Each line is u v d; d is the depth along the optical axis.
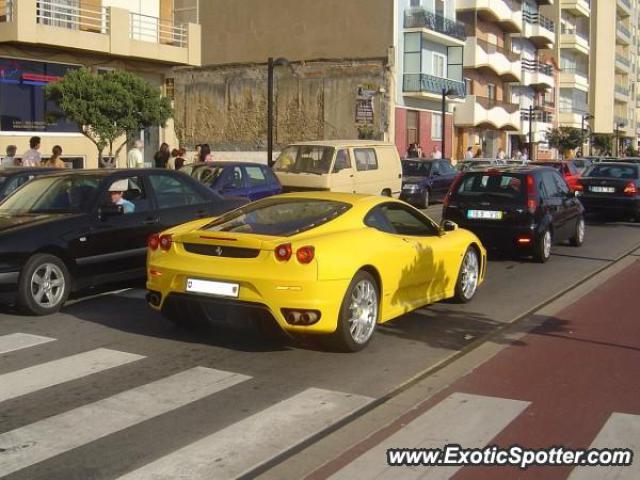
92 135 22.44
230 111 38.56
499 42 49.62
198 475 4.25
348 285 6.47
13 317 8.17
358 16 35.72
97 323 7.91
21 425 5.02
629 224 18.77
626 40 83.88
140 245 9.24
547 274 11.27
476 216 12.30
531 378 6.07
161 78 25.48
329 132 36.53
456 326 7.90
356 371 6.25
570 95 67.38
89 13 22.41
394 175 19.50
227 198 10.84
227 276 6.37
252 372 6.21
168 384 5.89
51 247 8.27
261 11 37.59
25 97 21.16
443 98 33.19
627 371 6.26
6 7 20.02
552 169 13.55
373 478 4.20
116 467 4.36
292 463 4.41
